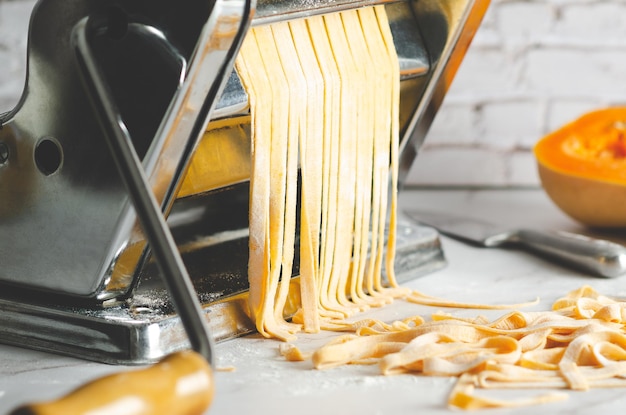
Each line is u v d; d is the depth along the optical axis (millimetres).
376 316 1129
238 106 979
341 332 1072
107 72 909
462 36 1196
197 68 876
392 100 1164
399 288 1204
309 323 1064
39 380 929
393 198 1186
